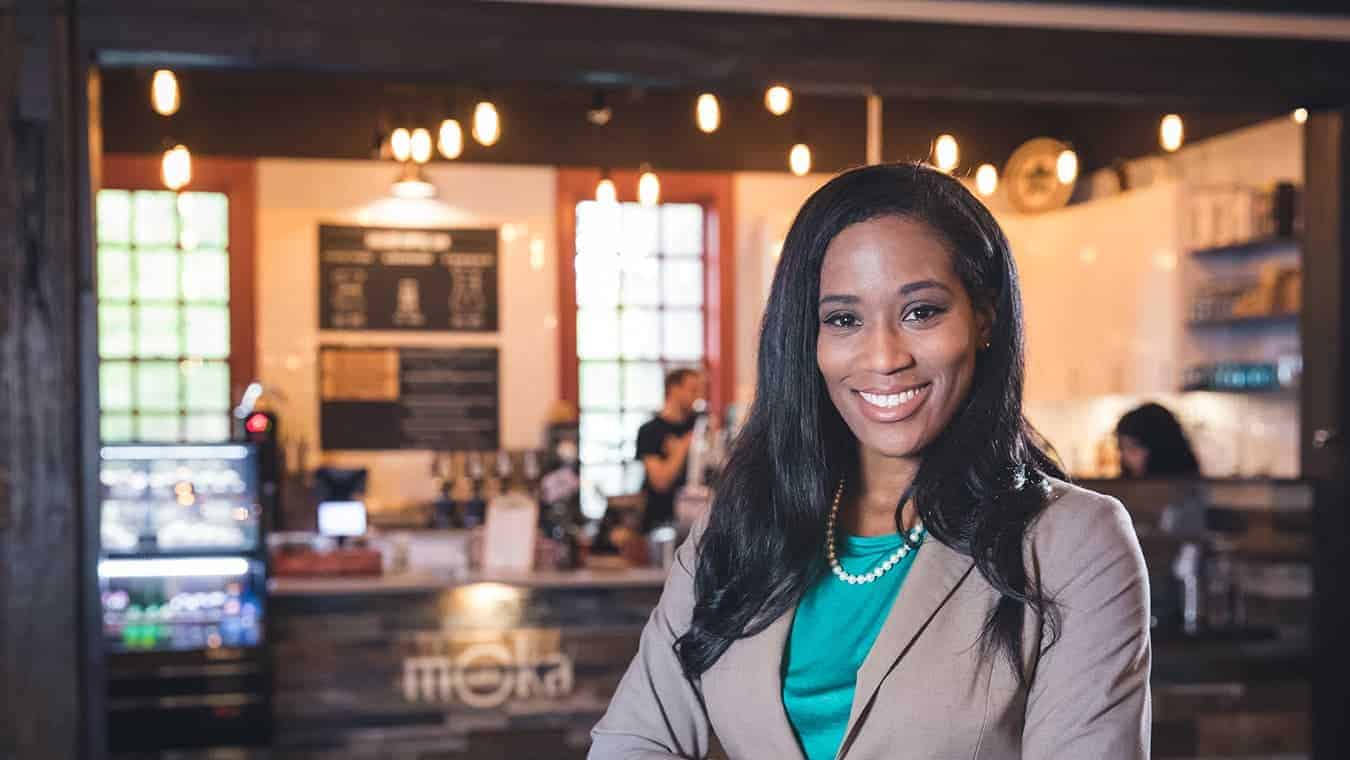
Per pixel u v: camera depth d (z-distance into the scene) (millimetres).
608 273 9312
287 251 8922
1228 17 5289
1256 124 7242
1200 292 7301
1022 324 1463
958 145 8711
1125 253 7797
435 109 8680
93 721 4609
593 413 9367
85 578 4605
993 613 1353
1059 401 8477
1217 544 5559
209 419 8914
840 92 5168
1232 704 5367
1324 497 5469
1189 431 7520
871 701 1365
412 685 5238
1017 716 1350
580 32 4918
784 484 1514
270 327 8922
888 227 1426
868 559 1459
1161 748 5320
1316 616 5449
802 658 1458
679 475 6766
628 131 9023
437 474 7656
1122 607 1322
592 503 9242
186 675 5055
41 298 4535
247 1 4691
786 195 9164
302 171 8883
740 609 1486
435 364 9117
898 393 1423
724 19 5004
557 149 9016
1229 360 7223
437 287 9086
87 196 4586
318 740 5184
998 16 5164
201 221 8875
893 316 1422
